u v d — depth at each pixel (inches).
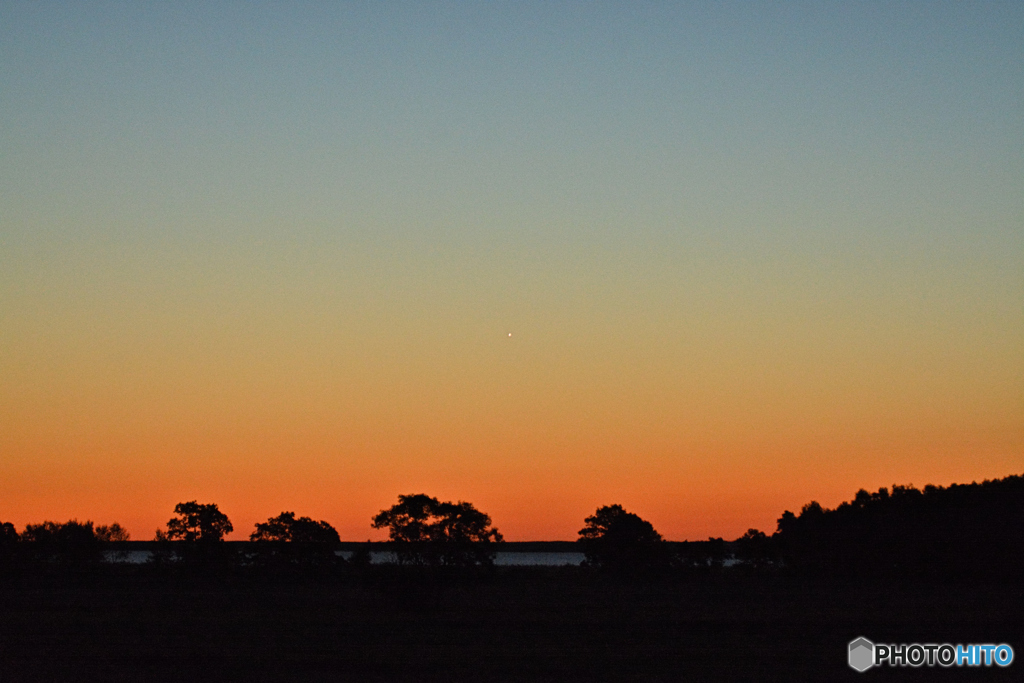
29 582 4768.7
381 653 2133.4
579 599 3922.2
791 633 2556.6
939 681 1784.0
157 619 2913.4
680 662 2023.9
